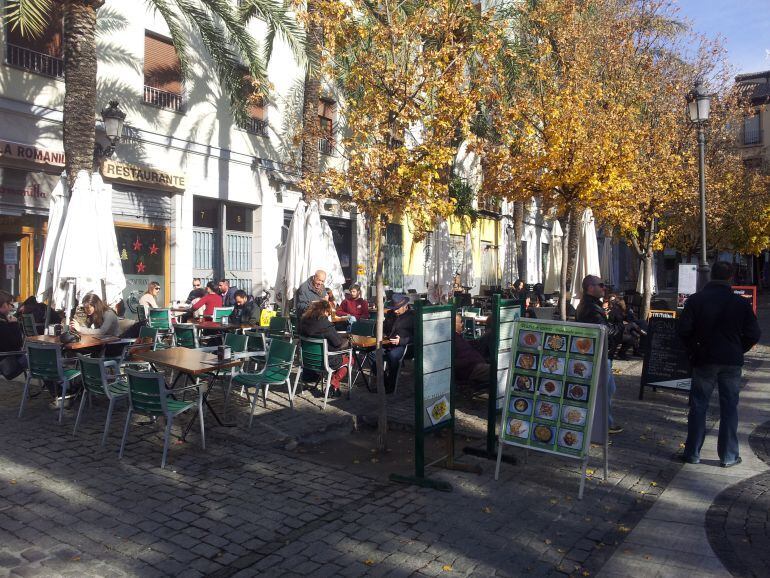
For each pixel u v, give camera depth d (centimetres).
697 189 1672
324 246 1188
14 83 1159
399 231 2227
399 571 392
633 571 397
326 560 405
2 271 1231
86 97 1017
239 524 461
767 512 490
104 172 1280
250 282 1714
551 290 2130
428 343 561
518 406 564
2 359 798
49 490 516
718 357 603
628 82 1465
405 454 654
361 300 1360
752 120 3969
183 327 988
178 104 1494
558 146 1066
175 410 600
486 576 389
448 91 755
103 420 738
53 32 1228
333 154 1777
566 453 535
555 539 446
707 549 427
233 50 1553
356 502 509
